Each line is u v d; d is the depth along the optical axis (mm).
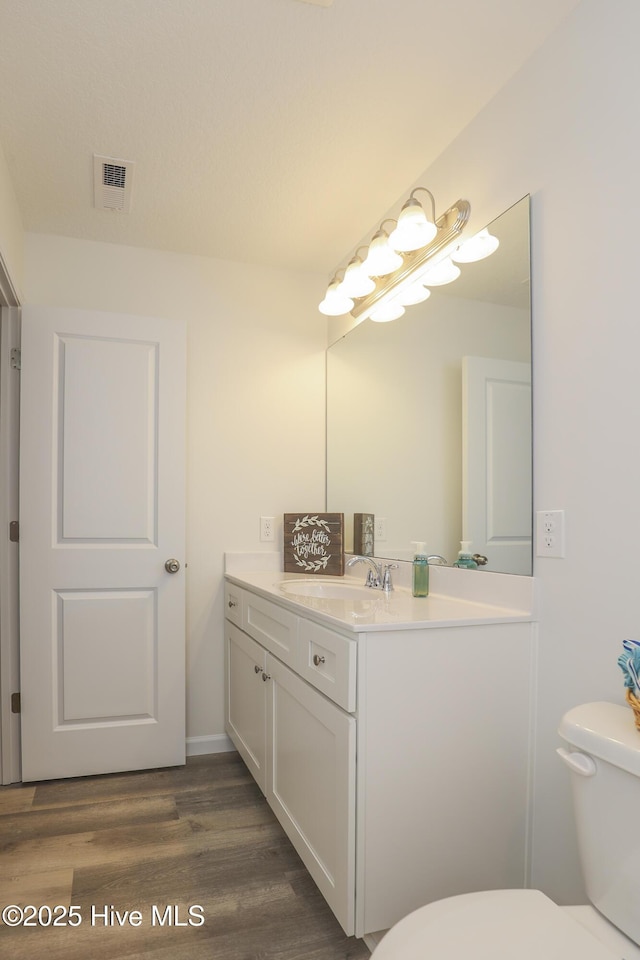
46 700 2432
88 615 2492
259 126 1901
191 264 2828
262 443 2904
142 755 2539
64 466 2477
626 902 1025
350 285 2336
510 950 908
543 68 1575
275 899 1662
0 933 1521
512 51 1605
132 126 1901
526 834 1571
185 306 2811
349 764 1395
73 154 2043
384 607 1700
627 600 1305
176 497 2607
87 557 2490
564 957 894
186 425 2781
